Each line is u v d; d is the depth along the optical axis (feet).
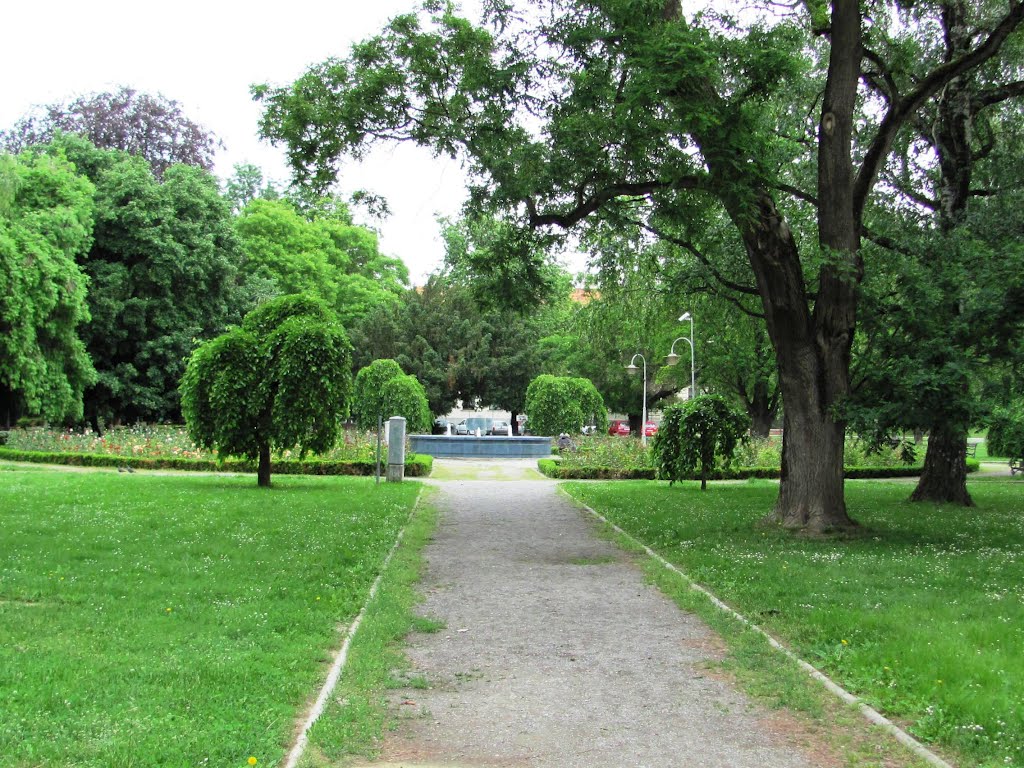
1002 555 31.94
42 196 106.01
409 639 20.80
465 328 148.05
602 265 54.85
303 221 156.35
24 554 28.50
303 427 57.31
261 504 46.32
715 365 112.37
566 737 14.30
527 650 19.85
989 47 38.09
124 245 113.60
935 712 14.83
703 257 46.62
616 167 38.04
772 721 15.11
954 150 52.31
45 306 97.14
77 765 11.78
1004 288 34.19
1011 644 18.84
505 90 38.88
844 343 38.60
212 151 154.30
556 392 131.54
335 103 41.91
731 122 34.45
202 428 59.41
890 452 87.35
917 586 25.85
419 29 41.24
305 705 15.39
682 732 14.56
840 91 38.14
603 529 41.65
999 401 35.55
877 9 45.14
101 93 145.07
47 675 15.52
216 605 22.20
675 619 23.03
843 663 17.95
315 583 25.71
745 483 73.26
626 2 34.71
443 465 100.01
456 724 14.87
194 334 118.52
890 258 47.88
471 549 35.55
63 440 84.74
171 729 13.25
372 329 147.13
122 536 33.14
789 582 26.53
